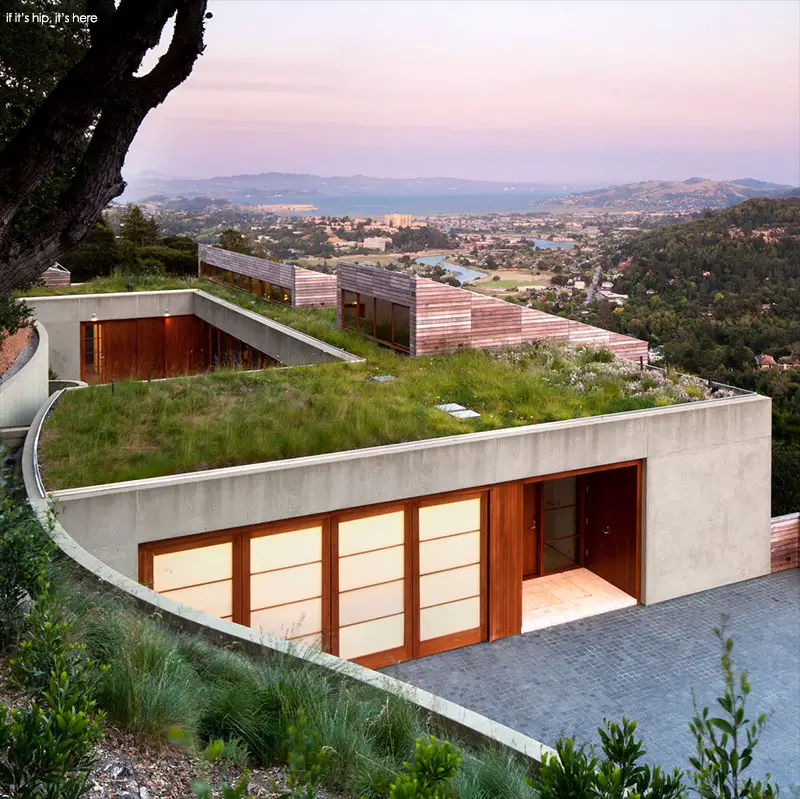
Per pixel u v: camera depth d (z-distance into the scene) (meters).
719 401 15.02
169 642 6.29
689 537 14.92
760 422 15.35
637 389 16.47
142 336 29.12
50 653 4.38
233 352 26.62
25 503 9.87
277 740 5.01
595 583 15.45
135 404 14.46
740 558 15.55
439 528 12.87
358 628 12.43
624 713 11.10
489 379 16.75
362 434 12.87
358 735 5.36
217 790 4.36
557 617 14.11
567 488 15.79
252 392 15.59
